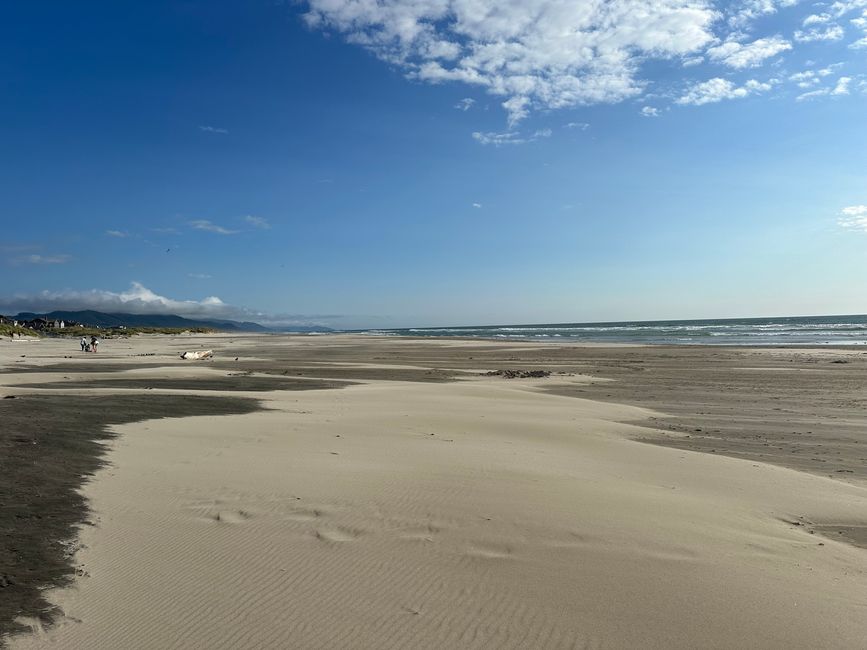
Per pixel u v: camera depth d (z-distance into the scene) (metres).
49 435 10.69
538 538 6.21
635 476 9.50
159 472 8.55
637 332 98.88
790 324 134.38
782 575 5.53
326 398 19.44
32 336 87.50
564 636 4.30
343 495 7.57
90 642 4.09
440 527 6.48
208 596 4.80
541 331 132.50
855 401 20.34
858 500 8.47
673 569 5.53
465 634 4.30
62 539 5.81
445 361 42.34
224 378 27.86
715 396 22.17
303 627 4.36
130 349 62.41
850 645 4.30
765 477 9.71
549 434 13.47
